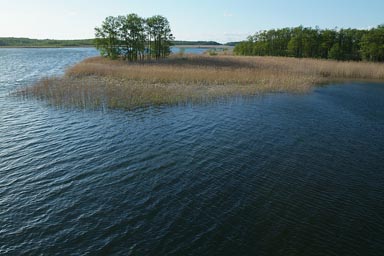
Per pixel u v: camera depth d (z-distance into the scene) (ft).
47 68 164.96
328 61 176.14
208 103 78.18
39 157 43.50
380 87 114.42
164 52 198.18
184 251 24.61
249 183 36.45
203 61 173.47
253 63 165.37
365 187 36.09
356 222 29.04
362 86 116.57
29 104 74.74
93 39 176.24
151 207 31.04
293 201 32.55
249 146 48.62
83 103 73.20
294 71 141.59
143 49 185.26
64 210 30.53
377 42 192.44
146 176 37.93
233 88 96.84
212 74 116.26
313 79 124.26
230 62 169.89
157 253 24.36
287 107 76.23
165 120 62.49
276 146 48.85
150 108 72.33
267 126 59.41
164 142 49.78
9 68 163.94
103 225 28.04
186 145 48.57
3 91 91.40
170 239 26.09
